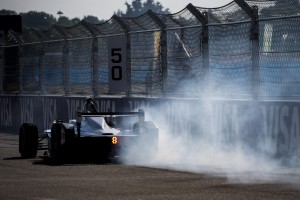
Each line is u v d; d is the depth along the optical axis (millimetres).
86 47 75000
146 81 65562
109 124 53719
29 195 34500
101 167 46969
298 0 49250
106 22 70188
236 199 32750
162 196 33750
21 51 89500
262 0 52031
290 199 32688
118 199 33000
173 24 62094
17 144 69250
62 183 38719
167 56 62500
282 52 50188
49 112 82750
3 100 94875
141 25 65812
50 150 53906
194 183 38312
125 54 67688
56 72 81500
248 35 53312
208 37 57188
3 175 42750
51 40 81500
